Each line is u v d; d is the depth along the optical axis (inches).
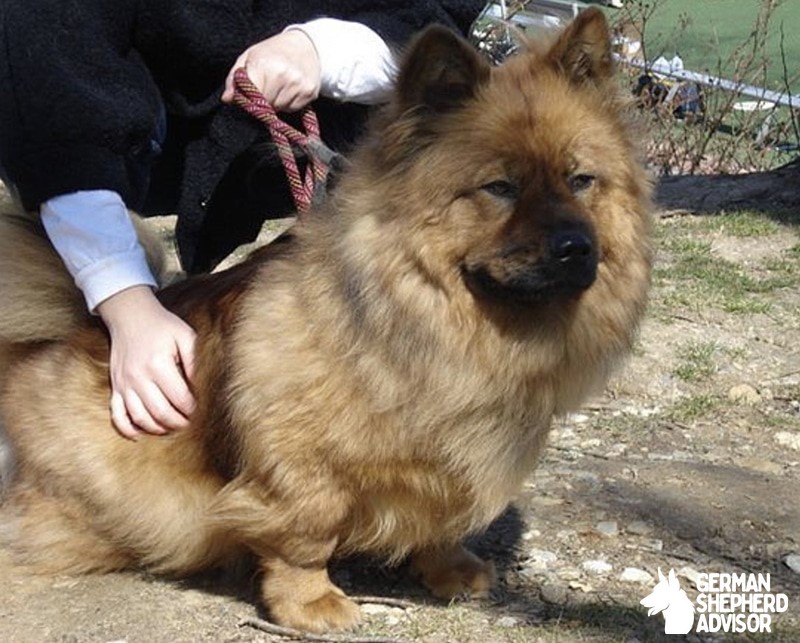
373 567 60.9
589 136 53.0
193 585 59.5
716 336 90.6
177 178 66.0
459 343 51.3
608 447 74.9
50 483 59.1
